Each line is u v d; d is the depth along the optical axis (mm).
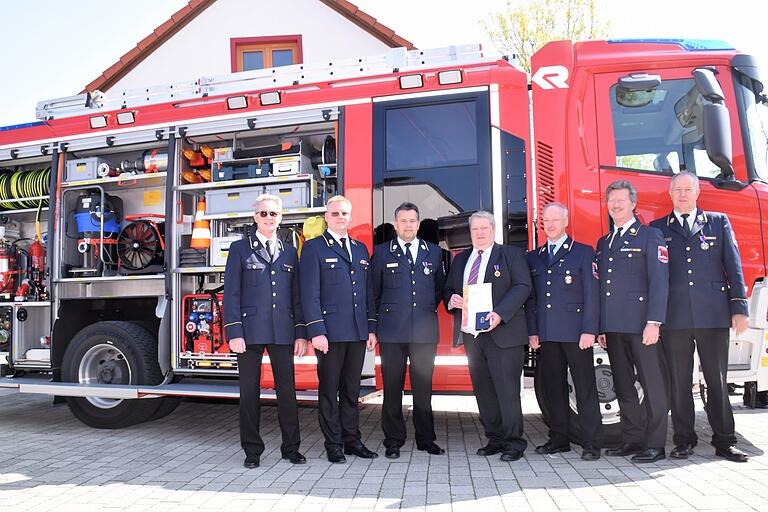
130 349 5500
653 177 4504
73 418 6410
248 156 5449
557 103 4637
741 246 4344
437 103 4828
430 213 4730
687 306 4086
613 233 4230
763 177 4484
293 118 5148
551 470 3947
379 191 4848
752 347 4379
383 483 3742
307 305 4238
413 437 5090
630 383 4227
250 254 4285
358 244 4488
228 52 13820
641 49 4652
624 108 4609
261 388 5082
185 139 5613
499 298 4227
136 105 5723
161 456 4594
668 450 4426
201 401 6055
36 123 6059
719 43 4660
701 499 3314
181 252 5531
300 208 5176
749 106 4492
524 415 6117
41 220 6668
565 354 4285
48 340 6188
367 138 4926
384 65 5031
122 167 5875
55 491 3672
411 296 4328
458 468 4055
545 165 4605
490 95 4715
